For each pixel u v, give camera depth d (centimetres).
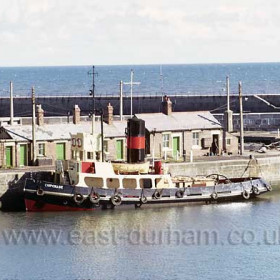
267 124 19325
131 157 13012
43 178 13075
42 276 9700
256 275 9769
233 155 15688
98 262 10200
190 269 9962
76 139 12975
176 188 12888
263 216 12381
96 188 12500
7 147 14162
